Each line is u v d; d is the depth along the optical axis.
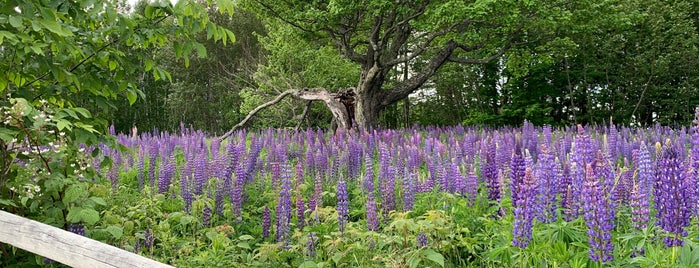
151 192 7.83
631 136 12.62
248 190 8.27
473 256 5.21
